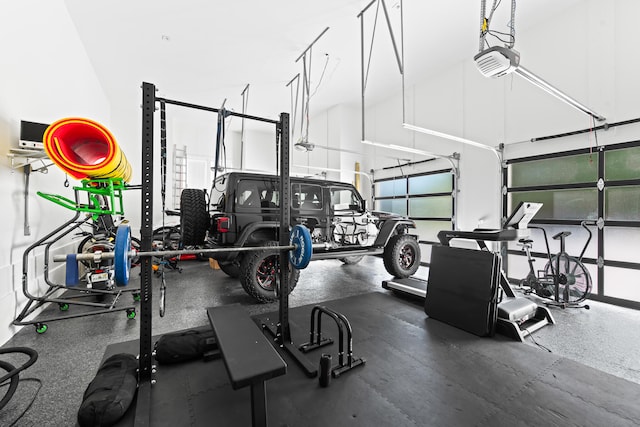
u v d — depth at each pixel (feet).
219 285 13.60
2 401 4.81
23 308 8.86
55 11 11.36
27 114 9.50
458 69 16.88
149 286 5.66
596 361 6.79
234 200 11.00
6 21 8.42
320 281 14.64
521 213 9.80
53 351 7.25
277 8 12.09
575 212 12.36
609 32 11.07
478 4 11.94
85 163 8.80
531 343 7.70
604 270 11.48
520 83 13.93
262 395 3.78
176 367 6.24
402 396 5.30
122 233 4.86
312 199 13.39
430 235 19.15
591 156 11.76
